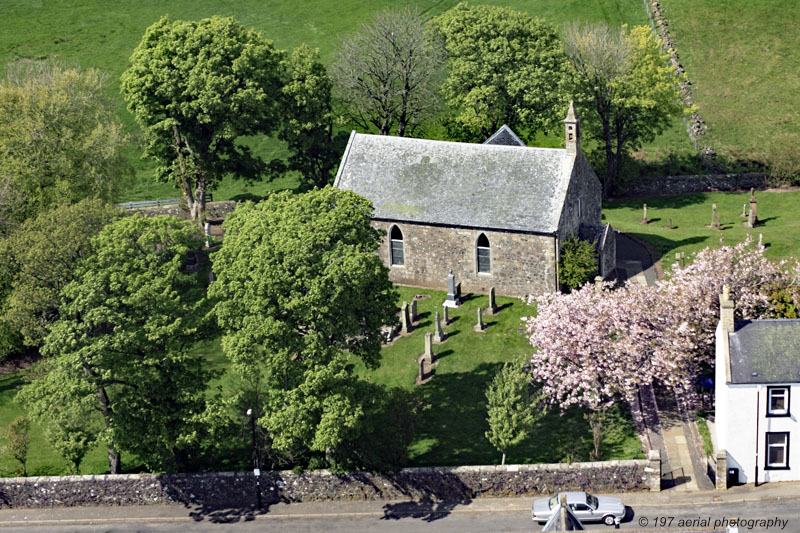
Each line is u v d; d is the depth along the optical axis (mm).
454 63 117625
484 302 90750
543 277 89688
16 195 92000
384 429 71688
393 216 93438
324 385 68688
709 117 133125
